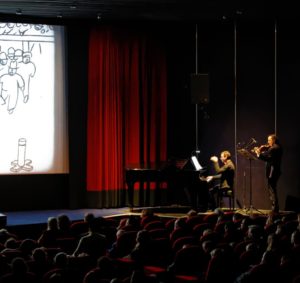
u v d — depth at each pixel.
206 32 13.86
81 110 13.60
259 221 9.56
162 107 14.10
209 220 9.87
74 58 13.53
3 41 13.08
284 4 11.62
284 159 13.19
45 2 11.52
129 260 7.43
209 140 13.89
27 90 13.26
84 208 13.61
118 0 11.37
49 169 13.46
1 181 13.15
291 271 6.43
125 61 13.84
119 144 13.78
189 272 7.15
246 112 13.53
